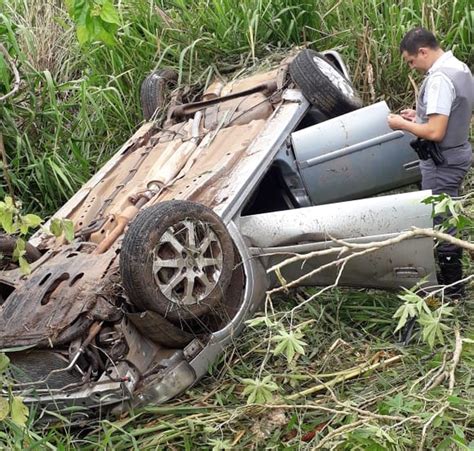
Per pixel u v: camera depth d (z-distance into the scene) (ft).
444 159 13.94
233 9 22.86
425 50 14.06
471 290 14.56
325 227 13.21
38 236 15.16
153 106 18.79
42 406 12.03
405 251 12.96
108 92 22.09
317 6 22.94
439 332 9.32
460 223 10.32
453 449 10.02
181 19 23.40
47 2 24.29
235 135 15.57
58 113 20.01
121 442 11.61
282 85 16.49
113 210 14.46
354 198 15.84
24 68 21.29
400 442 9.74
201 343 12.71
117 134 21.93
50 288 12.86
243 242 13.48
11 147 20.49
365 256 13.17
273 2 22.74
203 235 12.54
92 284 12.42
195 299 12.39
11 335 12.38
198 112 17.03
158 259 11.98
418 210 12.80
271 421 11.54
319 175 15.44
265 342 13.25
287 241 13.41
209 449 11.31
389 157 15.47
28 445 10.72
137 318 12.04
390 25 22.34
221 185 14.05
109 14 11.31
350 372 12.34
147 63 22.44
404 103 21.84
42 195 20.47
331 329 13.91
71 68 23.32
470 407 10.53
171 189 14.49
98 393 11.87
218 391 12.55
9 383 10.07
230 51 22.17
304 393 11.91
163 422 11.80
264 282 13.71
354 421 10.25
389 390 11.62
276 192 16.44
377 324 13.88
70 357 12.01
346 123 15.43
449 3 23.18
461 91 13.69
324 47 22.77
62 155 20.80
